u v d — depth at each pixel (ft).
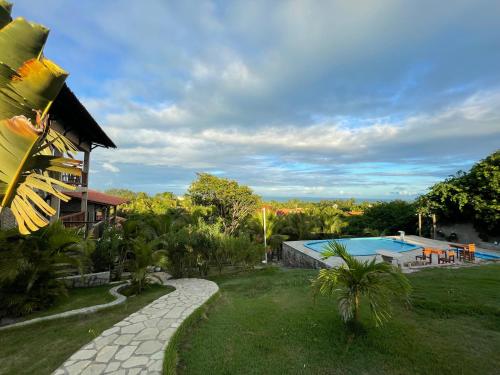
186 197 105.91
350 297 14.39
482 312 16.34
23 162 6.45
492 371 11.12
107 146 50.37
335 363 12.24
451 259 35.29
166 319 17.44
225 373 11.73
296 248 50.52
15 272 19.67
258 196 96.02
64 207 50.14
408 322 15.55
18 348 14.48
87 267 28.91
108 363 12.47
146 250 26.68
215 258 35.94
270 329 15.79
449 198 51.78
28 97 6.57
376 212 80.02
